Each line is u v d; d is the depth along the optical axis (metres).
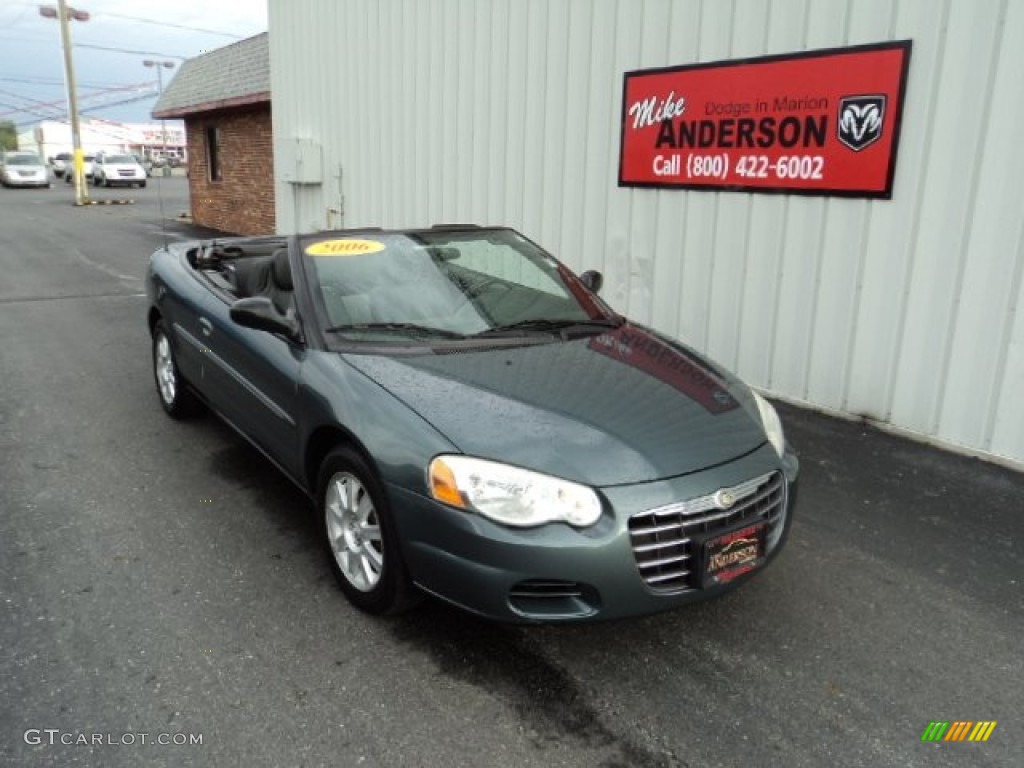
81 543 3.60
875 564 3.62
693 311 6.43
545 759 2.38
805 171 5.48
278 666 2.77
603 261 7.11
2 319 8.57
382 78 9.57
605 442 2.74
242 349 3.92
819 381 5.69
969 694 2.73
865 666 2.88
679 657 2.90
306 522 3.86
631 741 2.47
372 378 3.10
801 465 4.76
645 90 6.43
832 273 5.48
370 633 2.98
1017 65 4.43
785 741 2.49
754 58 5.65
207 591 3.23
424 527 2.70
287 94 11.66
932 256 4.95
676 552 2.69
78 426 5.15
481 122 8.18
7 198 30.66
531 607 2.63
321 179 11.15
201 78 19.34
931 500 4.30
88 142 72.69
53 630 2.94
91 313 8.95
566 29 7.06
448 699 2.63
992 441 4.85
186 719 2.51
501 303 3.85
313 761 2.35
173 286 4.93
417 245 4.14
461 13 8.18
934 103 4.80
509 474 2.59
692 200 6.28
